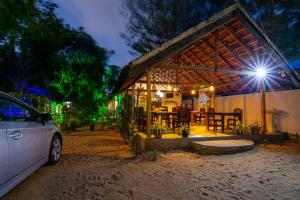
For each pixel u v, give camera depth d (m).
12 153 2.83
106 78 16.94
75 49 15.55
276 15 13.21
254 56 8.41
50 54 12.80
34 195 3.25
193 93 14.90
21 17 4.93
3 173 2.60
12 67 11.70
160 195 3.27
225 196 3.27
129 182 3.82
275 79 9.19
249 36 7.82
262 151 6.60
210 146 6.26
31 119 4.12
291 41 13.35
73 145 7.70
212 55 9.20
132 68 6.26
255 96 10.59
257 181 3.94
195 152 6.39
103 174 4.25
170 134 7.80
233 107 12.21
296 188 3.62
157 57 6.54
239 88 11.78
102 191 3.41
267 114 9.85
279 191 3.48
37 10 5.55
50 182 3.78
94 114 15.15
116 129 13.16
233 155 6.04
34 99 11.88
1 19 4.64
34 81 13.17
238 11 7.37
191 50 9.31
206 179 4.02
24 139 3.24
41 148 4.02
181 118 8.18
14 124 3.06
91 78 15.16
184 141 6.96
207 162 5.27
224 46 8.45
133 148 6.82
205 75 11.48
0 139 2.58
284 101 8.98
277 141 8.35
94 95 15.12
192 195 3.29
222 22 7.22
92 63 15.24
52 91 14.27
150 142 6.59
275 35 13.63
